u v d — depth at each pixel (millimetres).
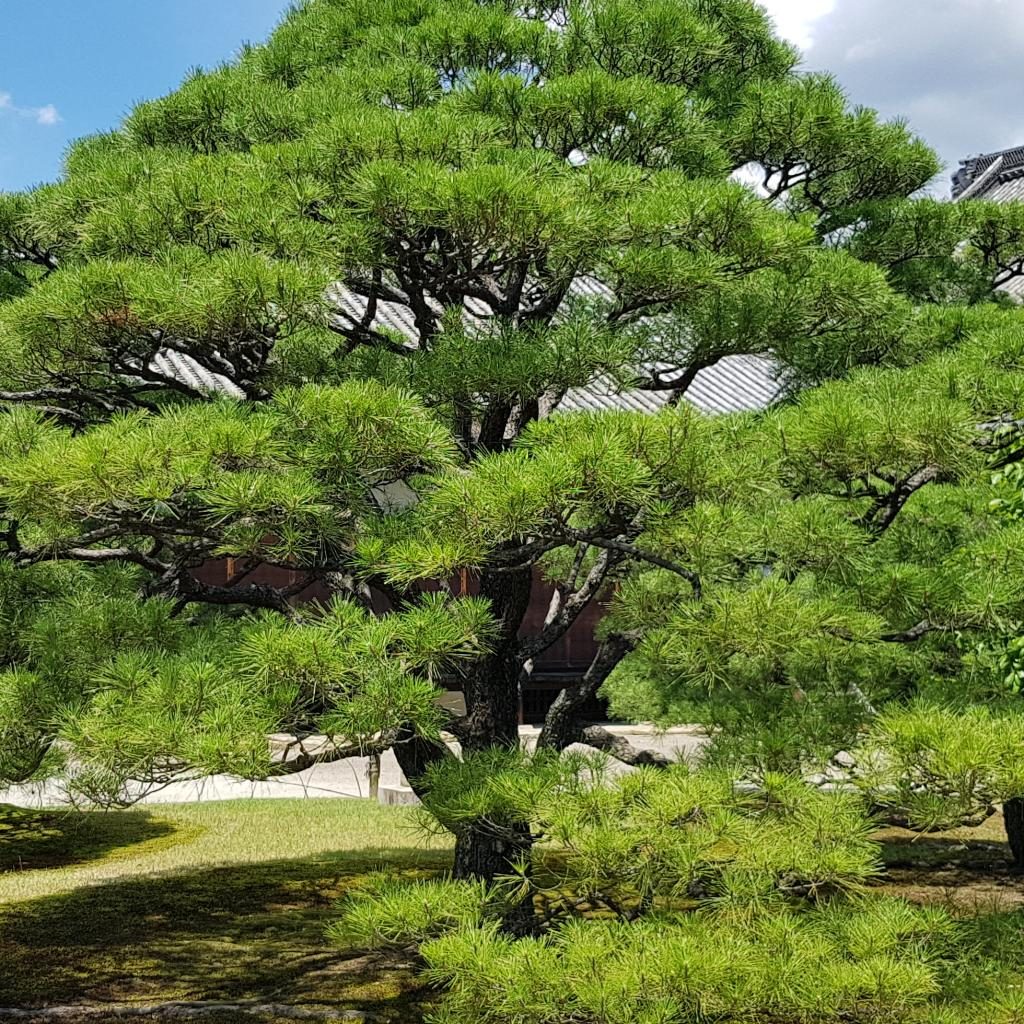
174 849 9203
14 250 6430
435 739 4332
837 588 4969
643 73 6254
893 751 4203
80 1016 5406
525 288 6289
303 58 6707
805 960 3836
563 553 8320
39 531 5180
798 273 5523
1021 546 4648
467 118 5059
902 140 6844
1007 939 5465
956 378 4582
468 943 3828
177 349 4949
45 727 4703
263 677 3889
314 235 4633
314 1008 5480
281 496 3896
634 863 3945
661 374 5609
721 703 5672
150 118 6340
